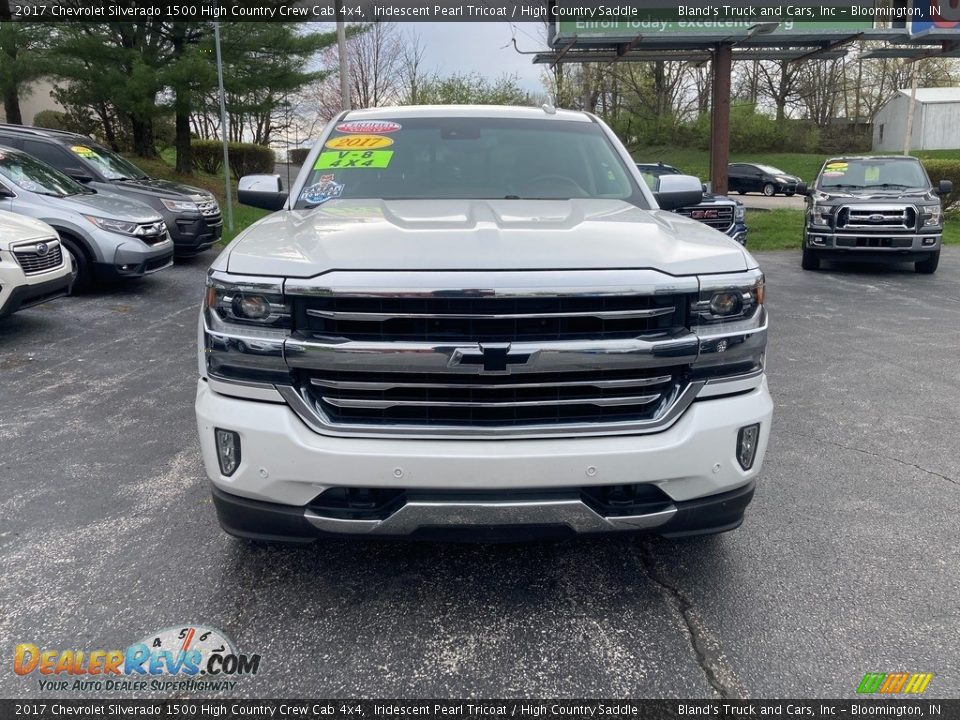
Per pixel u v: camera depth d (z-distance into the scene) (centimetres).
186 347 739
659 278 271
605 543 362
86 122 2327
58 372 649
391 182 421
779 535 370
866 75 5712
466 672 271
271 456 270
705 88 4797
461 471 265
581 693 261
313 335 268
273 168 2945
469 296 260
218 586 323
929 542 363
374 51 3447
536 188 421
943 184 1316
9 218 768
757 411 289
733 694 261
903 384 631
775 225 1961
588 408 278
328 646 285
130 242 982
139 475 438
